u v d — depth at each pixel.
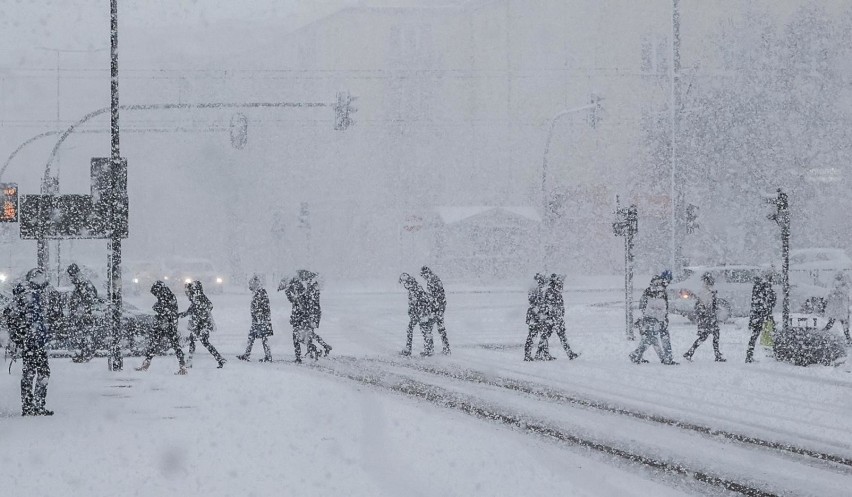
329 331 38.09
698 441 14.53
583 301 53.53
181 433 14.64
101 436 14.38
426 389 20.83
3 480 11.04
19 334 16.86
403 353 28.92
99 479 11.09
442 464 12.20
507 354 29.31
